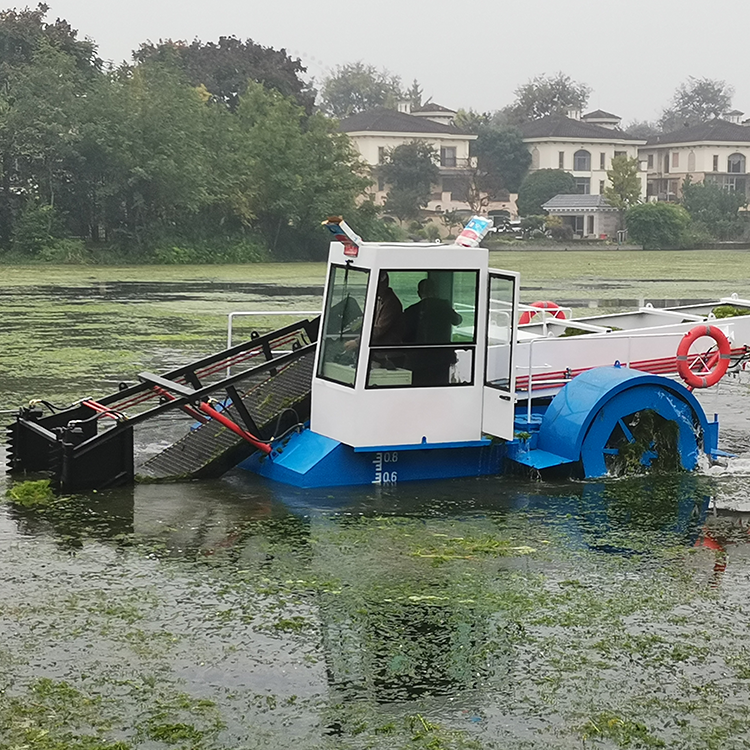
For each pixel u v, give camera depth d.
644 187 110.62
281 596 7.50
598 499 10.09
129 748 5.48
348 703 5.97
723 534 9.12
